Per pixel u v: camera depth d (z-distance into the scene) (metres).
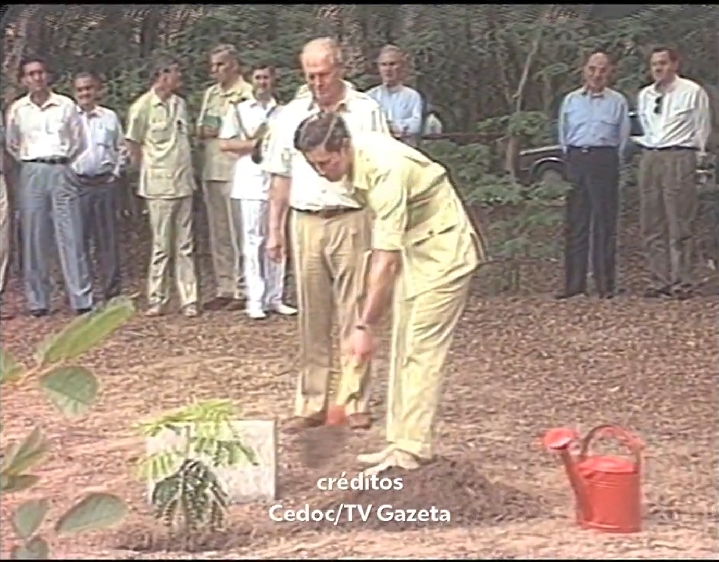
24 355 11.40
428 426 7.14
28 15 13.95
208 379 10.30
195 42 14.19
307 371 8.55
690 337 11.66
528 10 14.41
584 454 6.84
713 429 8.99
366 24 14.23
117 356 10.94
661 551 6.41
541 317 12.39
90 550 6.44
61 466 7.94
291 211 8.66
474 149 13.53
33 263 12.77
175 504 6.65
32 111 12.66
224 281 12.98
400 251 6.95
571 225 13.20
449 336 7.07
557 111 14.52
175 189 12.52
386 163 6.82
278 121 8.73
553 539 6.58
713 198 13.94
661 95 13.13
